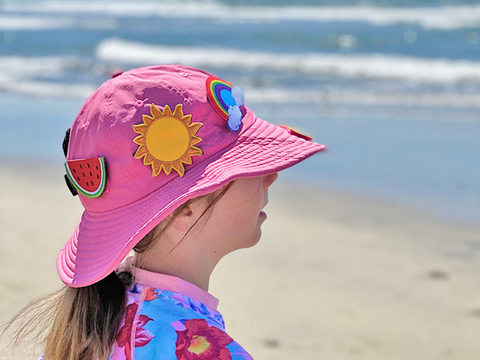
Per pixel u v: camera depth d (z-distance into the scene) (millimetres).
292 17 28016
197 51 17688
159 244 1294
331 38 19391
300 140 1368
